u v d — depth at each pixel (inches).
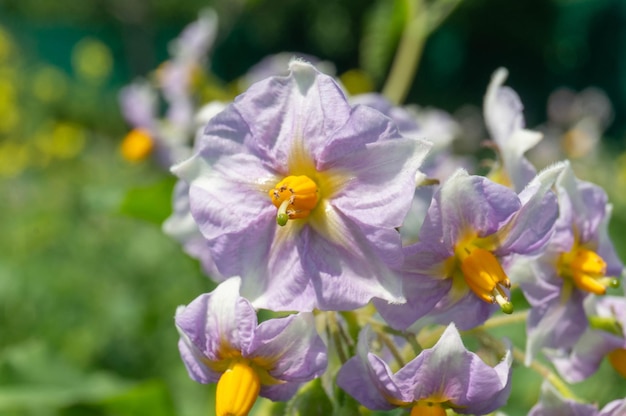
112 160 34.2
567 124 31.1
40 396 10.2
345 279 7.1
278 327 7.0
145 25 56.5
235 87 12.8
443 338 6.9
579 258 7.6
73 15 60.1
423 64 57.2
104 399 9.9
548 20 57.2
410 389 7.0
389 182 7.0
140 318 18.0
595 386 12.8
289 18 63.1
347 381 7.1
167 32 59.0
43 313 19.1
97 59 39.8
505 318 8.1
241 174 7.3
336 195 7.2
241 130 7.4
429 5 13.8
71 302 19.2
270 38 61.4
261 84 7.4
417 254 7.1
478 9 57.1
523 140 7.8
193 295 18.2
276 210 7.3
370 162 7.1
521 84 58.1
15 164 31.1
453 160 12.5
